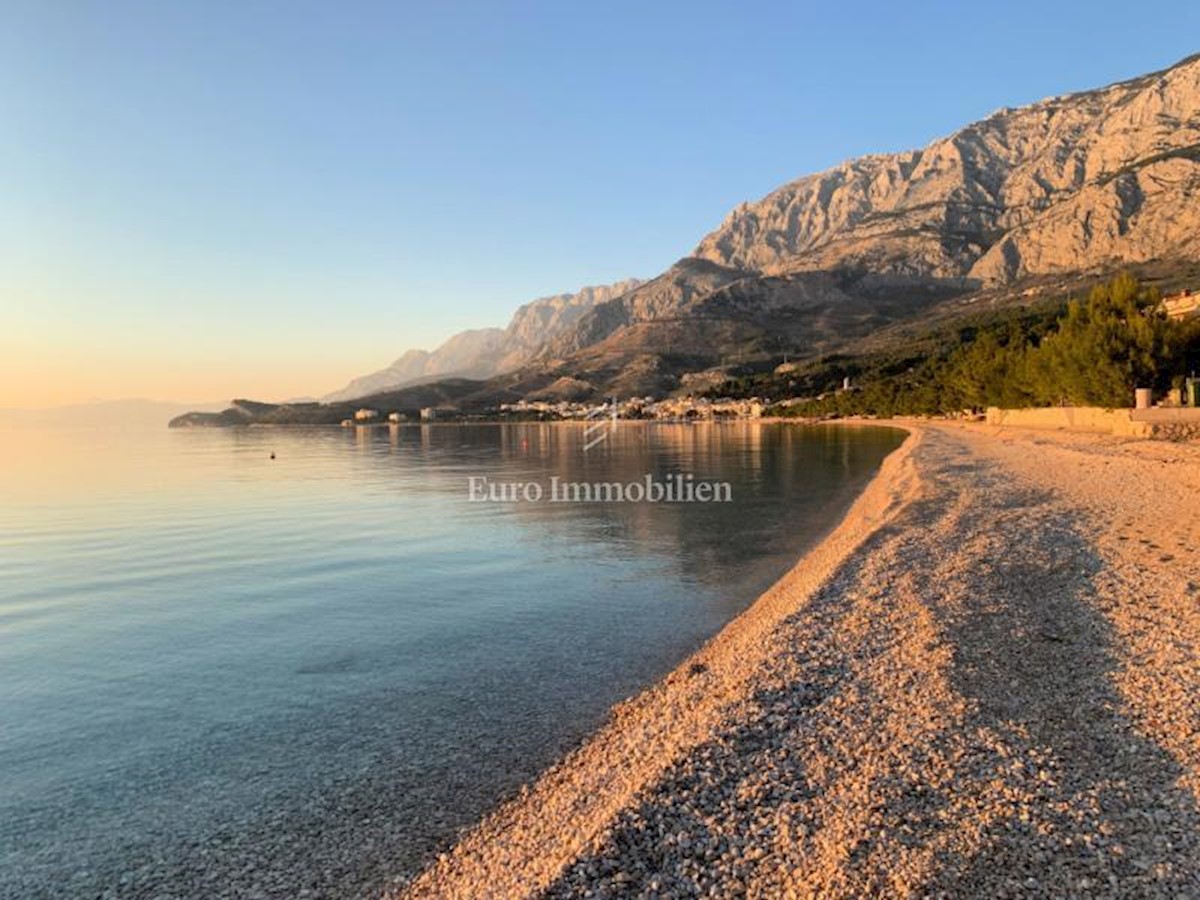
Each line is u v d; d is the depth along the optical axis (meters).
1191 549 16.06
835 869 5.59
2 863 6.85
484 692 10.99
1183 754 7.00
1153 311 50.66
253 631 14.70
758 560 20.55
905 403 133.50
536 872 6.00
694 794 6.84
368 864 6.66
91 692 11.41
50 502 40.25
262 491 45.03
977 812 6.24
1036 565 15.38
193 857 6.88
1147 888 5.14
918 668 9.80
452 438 144.00
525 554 22.52
